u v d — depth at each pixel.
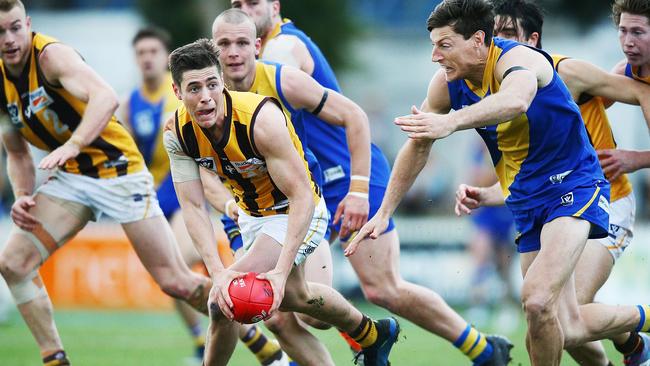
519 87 18.28
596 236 20.50
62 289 47.19
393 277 24.44
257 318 18.75
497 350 25.22
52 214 24.42
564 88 20.00
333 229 25.11
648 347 23.25
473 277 46.38
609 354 31.36
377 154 25.48
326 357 22.66
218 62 18.34
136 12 86.69
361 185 22.84
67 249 47.22
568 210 19.94
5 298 43.84
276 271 18.89
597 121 22.72
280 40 24.34
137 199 24.94
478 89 19.73
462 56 19.14
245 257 19.88
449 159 71.88
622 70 22.92
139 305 46.72
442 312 24.64
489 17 19.12
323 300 20.72
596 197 20.11
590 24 83.31
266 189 19.91
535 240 21.02
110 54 82.38
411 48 92.06
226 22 21.70
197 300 25.50
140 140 34.66
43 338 23.92
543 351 19.72
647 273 45.00
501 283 45.50
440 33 19.17
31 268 23.89
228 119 18.56
